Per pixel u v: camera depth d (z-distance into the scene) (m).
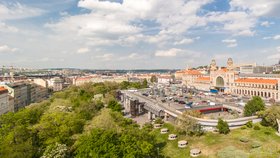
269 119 109.19
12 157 70.81
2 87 193.75
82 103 144.00
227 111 154.75
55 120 95.44
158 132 117.56
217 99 189.38
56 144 76.62
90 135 74.94
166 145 100.62
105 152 64.31
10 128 103.88
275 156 78.81
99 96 197.75
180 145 96.38
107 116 105.06
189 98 192.88
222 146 91.12
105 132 73.06
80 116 114.19
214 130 109.44
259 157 78.38
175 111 132.88
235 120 113.12
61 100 171.12
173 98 187.50
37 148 81.25
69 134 91.94
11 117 115.31
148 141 83.25
